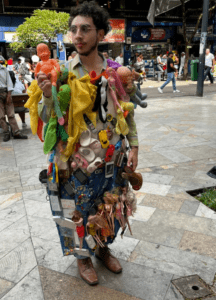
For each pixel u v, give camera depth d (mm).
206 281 1955
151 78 19109
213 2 18094
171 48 21031
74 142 1582
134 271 2064
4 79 5344
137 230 2541
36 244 2400
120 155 1798
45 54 1444
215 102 8641
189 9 19688
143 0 19422
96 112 1601
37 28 11469
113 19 18828
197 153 4402
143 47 20531
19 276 2055
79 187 1690
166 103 8727
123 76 1664
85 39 1486
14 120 5660
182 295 1840
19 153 4852
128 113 1805
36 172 3975
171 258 2186
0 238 2496
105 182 1773
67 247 1916
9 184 3615
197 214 2762
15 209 2984
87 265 2006
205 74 12836
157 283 1947
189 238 2412
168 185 3371
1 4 16672
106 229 1818
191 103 8594
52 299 1843
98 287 1932
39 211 2926
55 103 1423
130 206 1962
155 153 4453
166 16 19797
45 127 1618
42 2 18266
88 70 1614
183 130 5680
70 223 1757
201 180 3488
